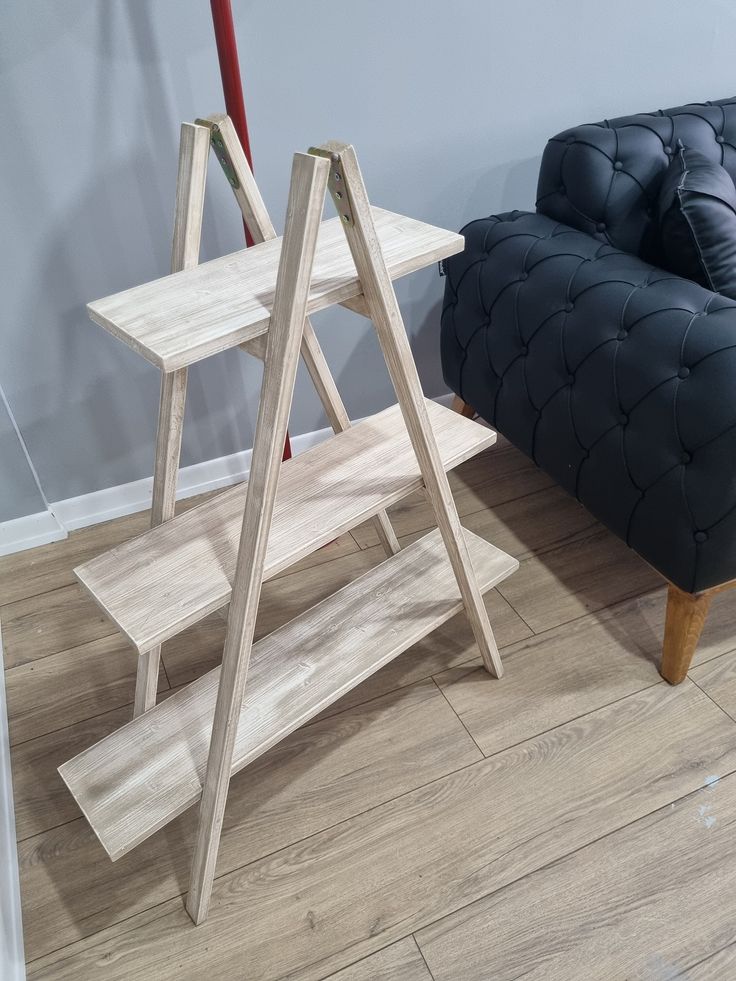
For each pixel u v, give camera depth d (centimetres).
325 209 167
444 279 192
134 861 125
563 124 185
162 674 154
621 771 133
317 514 112
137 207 154
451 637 158
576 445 145
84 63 137
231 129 109
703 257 139
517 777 133
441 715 143
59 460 179
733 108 172
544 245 154
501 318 157
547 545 177
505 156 182
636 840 123
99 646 160
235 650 100
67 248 153
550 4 165
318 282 94
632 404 129
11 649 161
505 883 119
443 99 168
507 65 169
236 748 113
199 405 184
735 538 123
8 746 142
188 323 89
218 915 118
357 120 163
